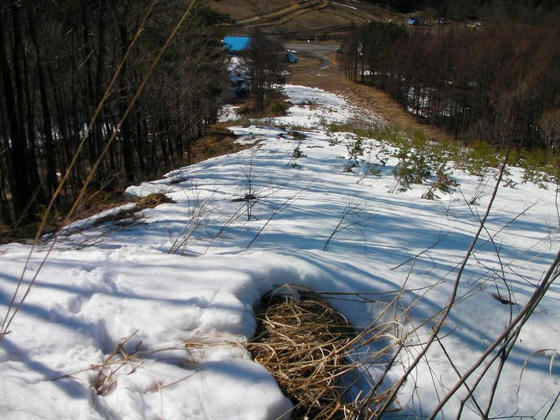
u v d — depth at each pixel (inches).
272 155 418.6
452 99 1293.1
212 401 58.8
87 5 368.2
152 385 60.2
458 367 78.7
